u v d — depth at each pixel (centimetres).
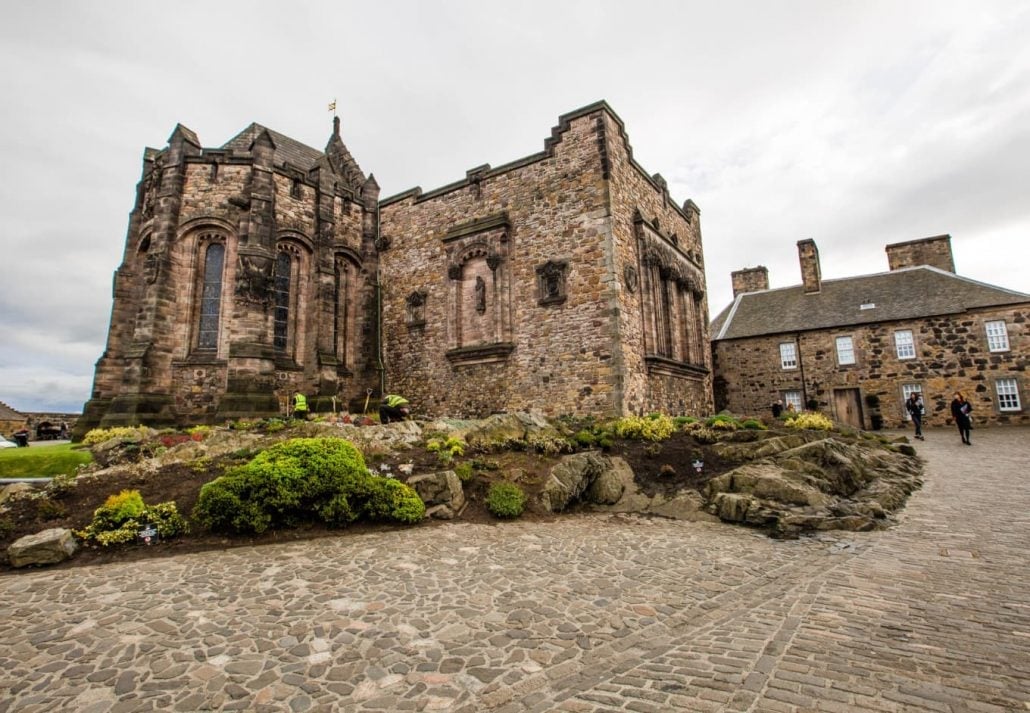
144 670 497
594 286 1891
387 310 2539
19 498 1037
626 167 2095
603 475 1284
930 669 470
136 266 2194
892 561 795
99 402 1988
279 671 498
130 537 895
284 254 2228
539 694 460
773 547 925
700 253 2867
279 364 2108
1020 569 729
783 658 505
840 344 2970
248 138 2494
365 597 687
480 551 905
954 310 2686
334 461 1060
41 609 639
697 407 2519
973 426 2594
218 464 1228
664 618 627
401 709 437
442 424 1714
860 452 1453
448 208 2364
